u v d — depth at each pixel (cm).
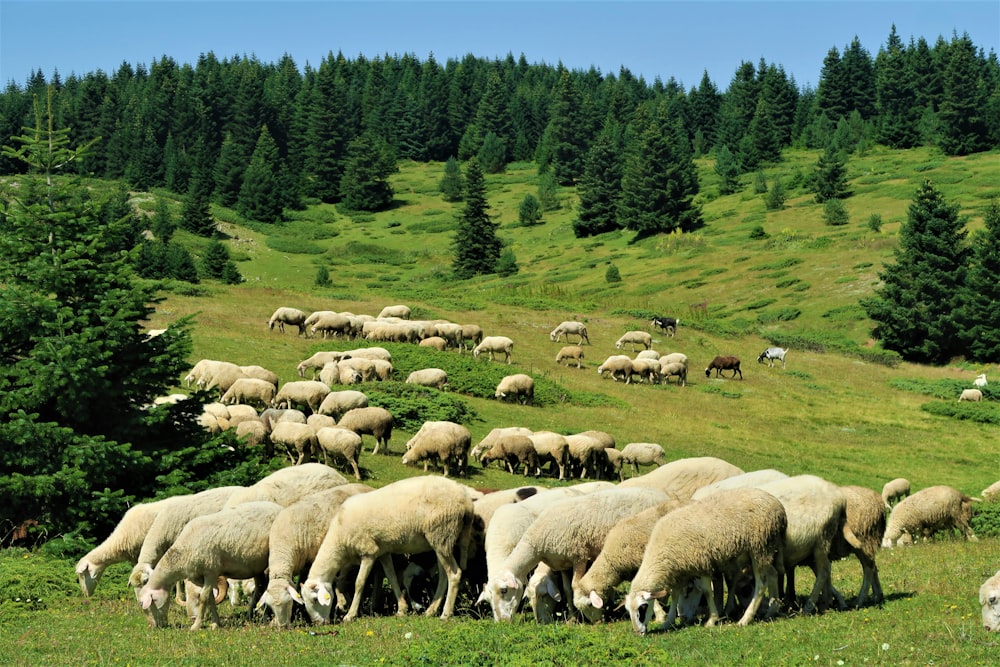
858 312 7250
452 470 2839
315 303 6066
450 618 1344
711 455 3547
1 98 15875
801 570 1773
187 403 2167
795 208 11275
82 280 2095
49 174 2148
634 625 1192
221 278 9412
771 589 1249
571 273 9938
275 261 11644
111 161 14875
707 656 1070
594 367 5212
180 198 13950
